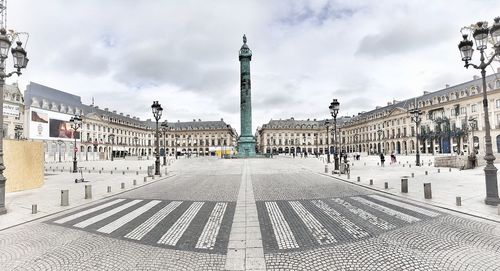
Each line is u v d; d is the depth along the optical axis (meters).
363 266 4.94
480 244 5.84
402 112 83.56
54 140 72.19
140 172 27.58
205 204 10.48
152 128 125.19
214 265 5.11
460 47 9.77
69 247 6.14
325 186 14.89
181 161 45.50
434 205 9.59
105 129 94.81
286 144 121.94
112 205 10.77
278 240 6.33
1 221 8.40
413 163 34.94
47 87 77.19
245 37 50.19
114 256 5.59
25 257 5.63
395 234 6.59
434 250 5.58
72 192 14.22
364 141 105.12
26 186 15.69
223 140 123.81
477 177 17.48
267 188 14.36
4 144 14.70
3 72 9.57
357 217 8.20
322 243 6.09
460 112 65.50
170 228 7.41
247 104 49.75
